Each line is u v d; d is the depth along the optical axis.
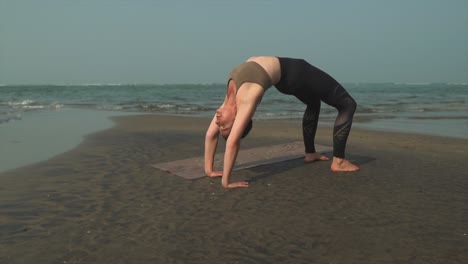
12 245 2.75
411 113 16.64
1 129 9.42
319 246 2.79
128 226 3.12
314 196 4.02
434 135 9.23
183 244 2.80
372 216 3.42
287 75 4.72
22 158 5.73
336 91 4.96
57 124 10.85
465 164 5.71
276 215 3.43
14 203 3.65
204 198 3.91
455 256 2.65
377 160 6.01
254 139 8.32
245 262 2.53
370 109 19.17
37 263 2.49
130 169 5.12
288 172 5.10
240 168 5.24
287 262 2.54
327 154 6.32
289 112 17.34
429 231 3.09
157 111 17.72
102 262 2.51
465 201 3.87
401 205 3.74
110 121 11.98
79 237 2.90
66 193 3.99
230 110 4.34
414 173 5.10
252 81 4.30
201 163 5.43
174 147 6.99
